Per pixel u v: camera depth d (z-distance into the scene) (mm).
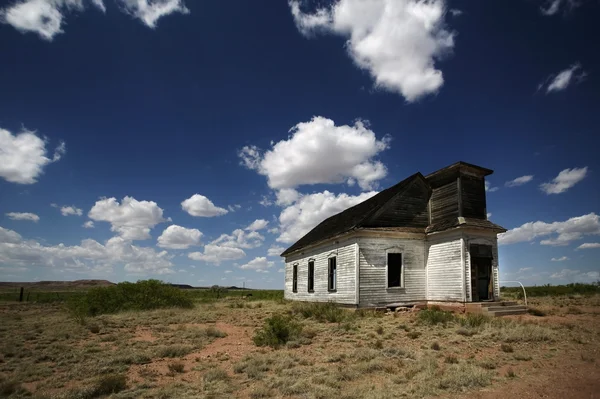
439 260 20453
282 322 12742
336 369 8391
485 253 19641
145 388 7512
